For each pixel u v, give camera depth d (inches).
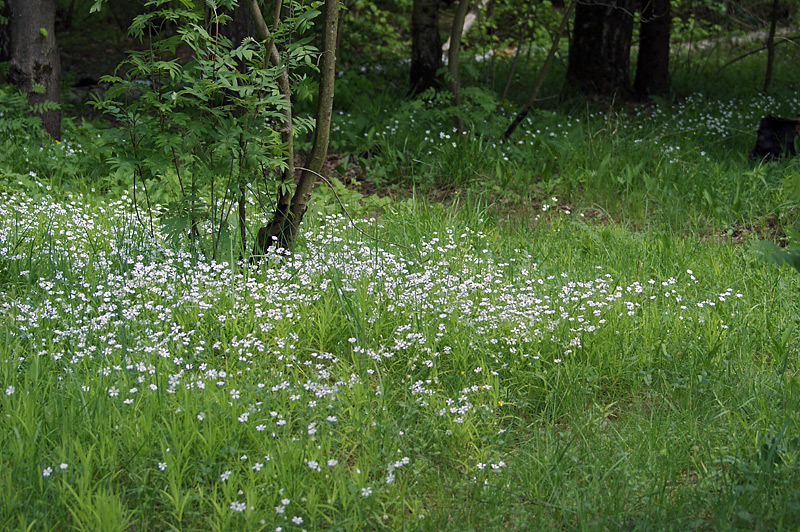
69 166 317.4
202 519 123.7
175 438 133.0
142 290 191.9
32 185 289.1
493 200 319.0
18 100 360.5
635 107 508.4
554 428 154.6
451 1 893.2
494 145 359.3
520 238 265.4
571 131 402.3
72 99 498.0
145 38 629.6
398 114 401.4
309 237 237.9
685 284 224.2
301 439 138.1
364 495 125.3
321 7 434.9
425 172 344.5
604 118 453.4
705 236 283.1
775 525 124.4
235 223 231.5
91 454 130.0
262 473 131.2
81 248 221.3
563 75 591.2
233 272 196.7
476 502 130.7
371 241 243.4
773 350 180.1
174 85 198.4
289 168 214.7
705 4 849.5
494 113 417.4
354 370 167.2
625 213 307.0
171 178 297.3
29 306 172.9
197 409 142.6
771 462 134.6
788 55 716.7
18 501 118.9
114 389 142.9
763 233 281.9
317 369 166.6
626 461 142.9
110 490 124.5
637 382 172.2
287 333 176.4
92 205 275.6
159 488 127.9
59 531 119.3
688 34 830.5
